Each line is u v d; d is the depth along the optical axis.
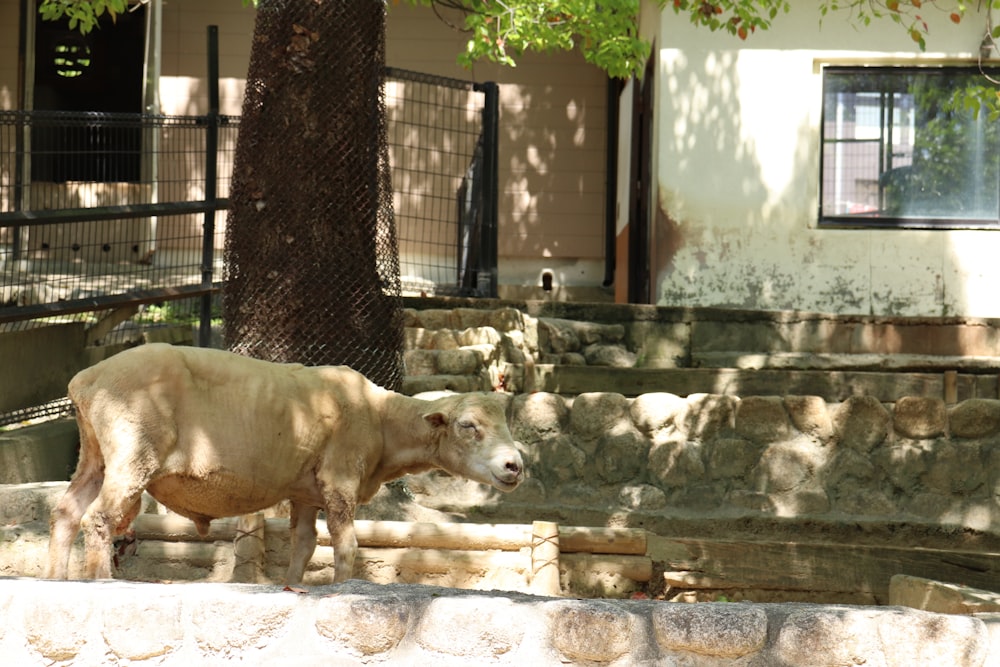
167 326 11.73
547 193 17.16
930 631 4.55
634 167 14.80
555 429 9.59
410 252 16.62
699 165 13.37
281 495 5.97
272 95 8.50
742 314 12.41
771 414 9.62
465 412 6.09
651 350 12.34
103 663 4.65
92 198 16.28
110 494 5.48
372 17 8.66
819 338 12.47
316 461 6.00
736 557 8.03
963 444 9.57
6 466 8.42
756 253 13.32
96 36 16.84
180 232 15.70
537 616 4.60
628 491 9.46
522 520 9.19
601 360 12.15
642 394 10.63
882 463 9.56
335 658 4.62
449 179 16.77
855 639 4.54
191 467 5.68
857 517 9.45
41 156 16.42
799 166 13.31
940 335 12.54
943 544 9.32
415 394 9.58
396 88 16.73
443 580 7.45
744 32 10.93
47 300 11.98
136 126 10.67
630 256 14.73
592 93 17.16
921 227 13.26
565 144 17.16
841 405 9.64
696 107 13.38
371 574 7.42
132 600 4.65
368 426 6.13
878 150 13.40
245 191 8.55
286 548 7.37
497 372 10.46
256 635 4.64
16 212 9.78
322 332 8.45
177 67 16.94
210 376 5.76
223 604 4.65
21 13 16.08
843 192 13.45
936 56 13.26
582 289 17.02
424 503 9.20
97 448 5.76
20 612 4.68
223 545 7.34
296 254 8.42
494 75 17.06
